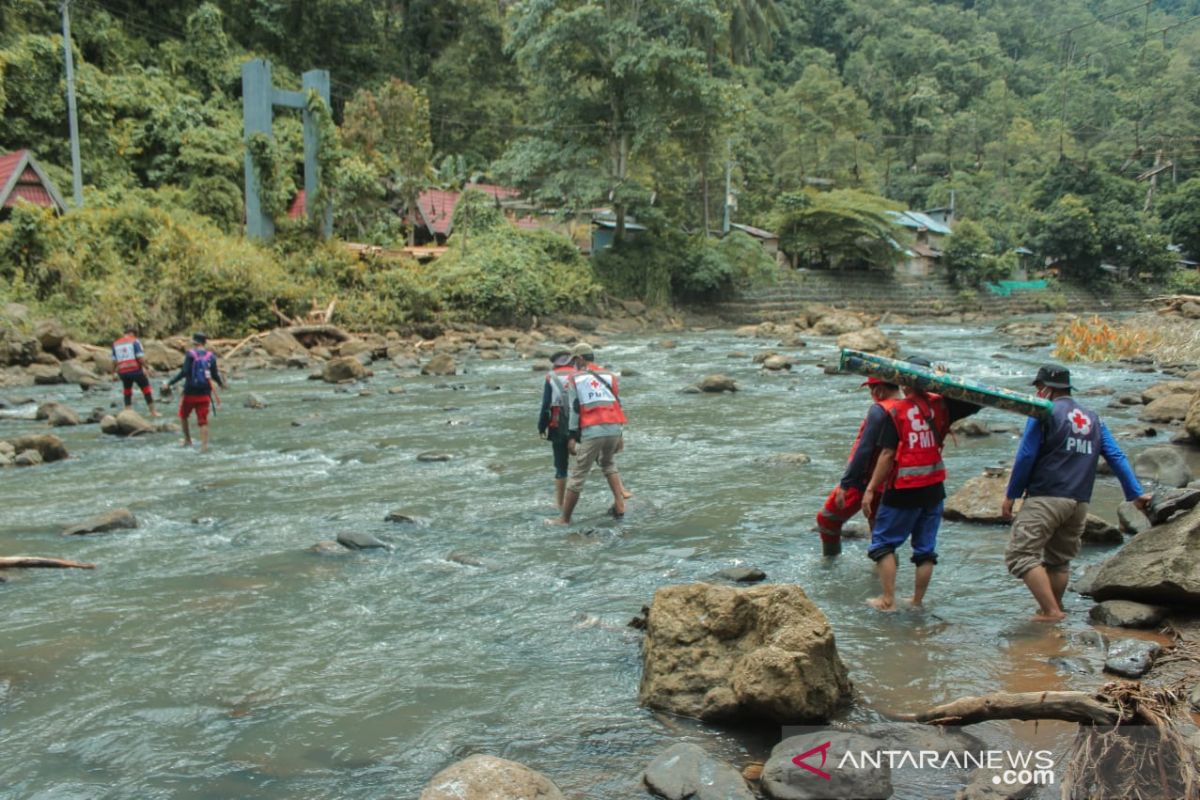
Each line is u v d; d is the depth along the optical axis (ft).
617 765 11.96
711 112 125.29
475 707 13.80
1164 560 16.78
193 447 38.37
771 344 93.66
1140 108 257.96
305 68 159.12
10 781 11.73
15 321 70.08
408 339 96.53
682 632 14.23
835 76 289.53
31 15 124.36
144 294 82.58
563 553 22.12
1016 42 349.41
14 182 88.38
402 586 19.74
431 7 174.50
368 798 11.23
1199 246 219.82
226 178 114.21
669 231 140.97
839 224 165.58
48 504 28.02
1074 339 73.82
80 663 15.64
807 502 26.73
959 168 264.93
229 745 12.67
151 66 139.03
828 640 13.12
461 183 145.28
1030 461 17.13
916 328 120.78
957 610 17.60
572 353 26.55
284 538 23.86
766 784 11.11
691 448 36.04
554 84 129.29
